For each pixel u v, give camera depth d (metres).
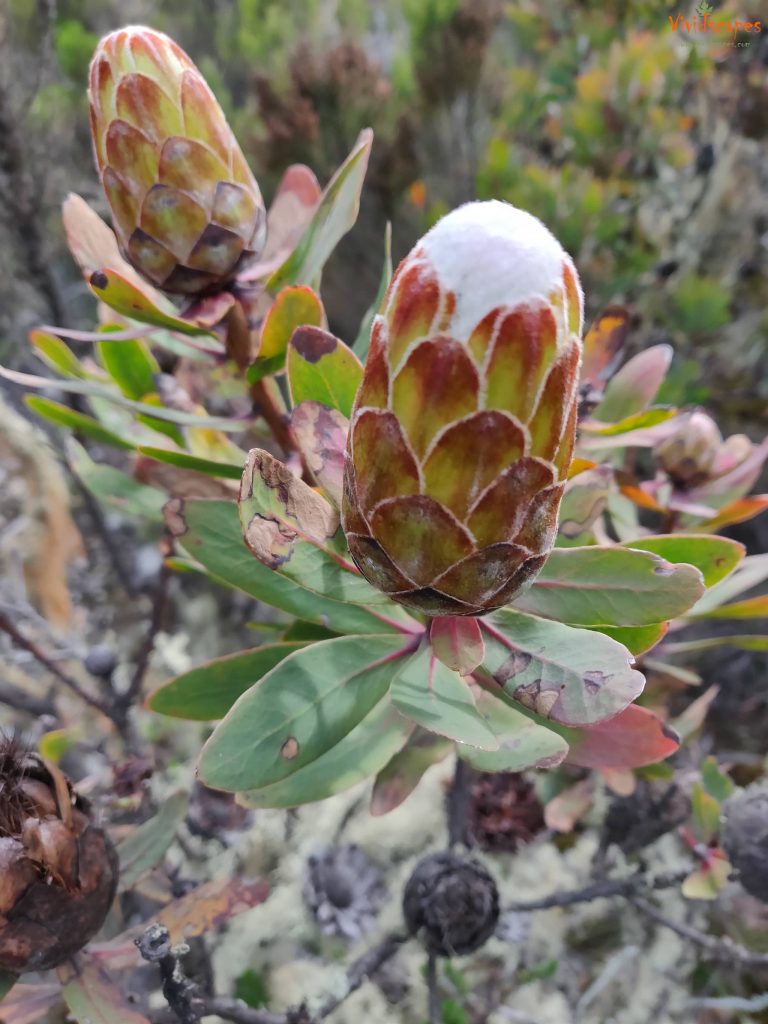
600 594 0.16
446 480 0.12
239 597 0.43
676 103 0.43
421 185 0.45
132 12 0.51
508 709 0.17
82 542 0.44
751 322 0.45
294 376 0.17
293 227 0.23
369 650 0.17
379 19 0.57
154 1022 0.23
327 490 0.16
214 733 0.15
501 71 0.48
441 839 0.35
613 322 0.23
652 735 0.16
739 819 0.24
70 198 0.22
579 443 0.22
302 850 0.34
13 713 0.35
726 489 0.26
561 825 0.26
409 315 0.12
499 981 0.31
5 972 0.17
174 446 0.25
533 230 0.11
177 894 0.26
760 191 0.45
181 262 0.19
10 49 0.40
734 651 0.39
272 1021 0.21
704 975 0.32
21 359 0.44
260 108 0.44
